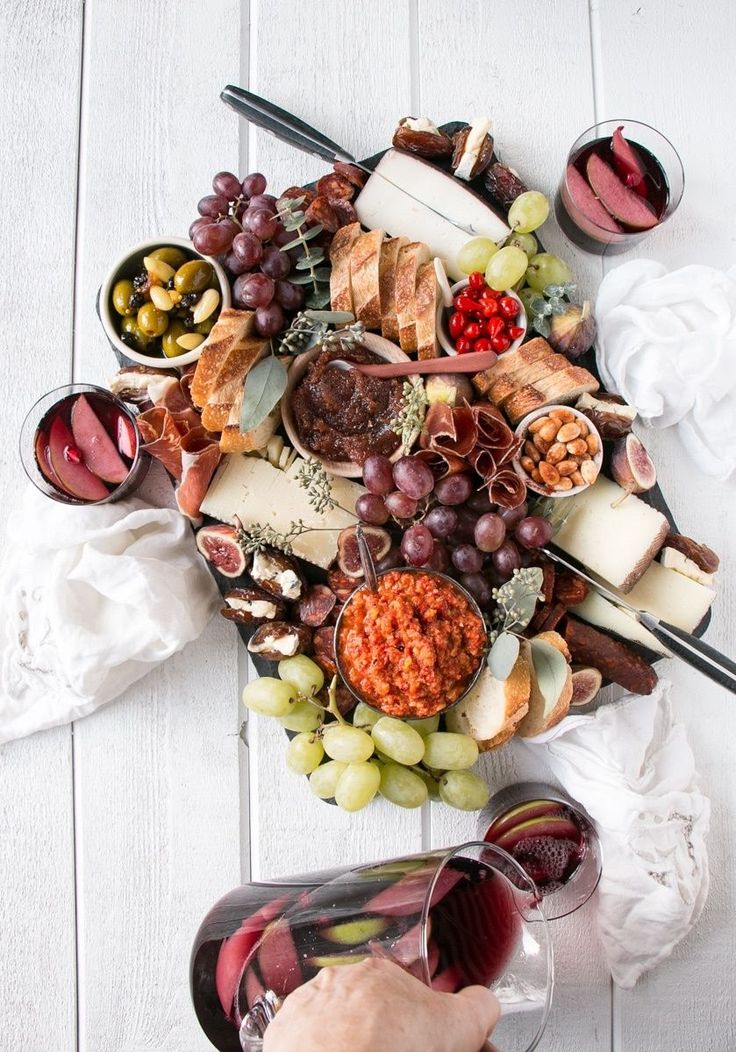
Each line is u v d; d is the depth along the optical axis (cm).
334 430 127
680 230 144
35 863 140
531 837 125
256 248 124
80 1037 139
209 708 140
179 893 140
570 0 145
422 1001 75
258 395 120
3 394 144
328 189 133
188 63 145
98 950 140
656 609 132
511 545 127
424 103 145
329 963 91
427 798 134
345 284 126
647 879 131
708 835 140
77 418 131
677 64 144
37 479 131
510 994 94
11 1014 139
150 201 145
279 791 139
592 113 145
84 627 133
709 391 135
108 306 128
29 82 146
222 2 145
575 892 127
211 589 138
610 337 136
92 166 145
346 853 138
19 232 145
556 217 141
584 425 126
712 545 141
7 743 141
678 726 137
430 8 145
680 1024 139
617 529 130
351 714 133
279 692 125
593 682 131
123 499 137
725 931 140
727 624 140
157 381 129
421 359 127
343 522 132
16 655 138
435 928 93
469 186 135
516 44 145
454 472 125
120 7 145
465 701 130
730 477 141
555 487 125
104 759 140
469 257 129
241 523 131
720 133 144
